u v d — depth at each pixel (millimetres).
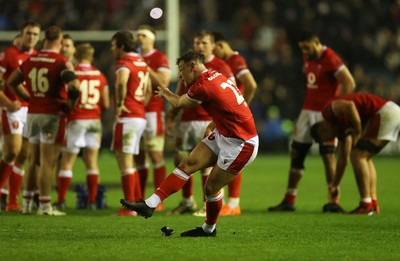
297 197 52344
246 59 104375
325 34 106312
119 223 35969
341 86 43438
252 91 41875
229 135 29797
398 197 52062
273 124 97625
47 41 38875
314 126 41500
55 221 36531
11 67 41312
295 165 44062
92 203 44406
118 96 39969
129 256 26094
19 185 42656
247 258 25906
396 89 100625
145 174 45000
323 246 28844
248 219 38688
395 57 108562
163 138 44719
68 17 77688
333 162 43719
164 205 47250
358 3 111375
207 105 29984
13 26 76812
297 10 109438
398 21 111812
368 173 41250
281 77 100938
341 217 39875
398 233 33000
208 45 40406
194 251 27203
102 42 80875
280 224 36406
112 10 78750
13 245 28469
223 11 111188
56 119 39000
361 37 108875
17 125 41156
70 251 27078
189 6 107500
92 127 44062
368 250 27938
